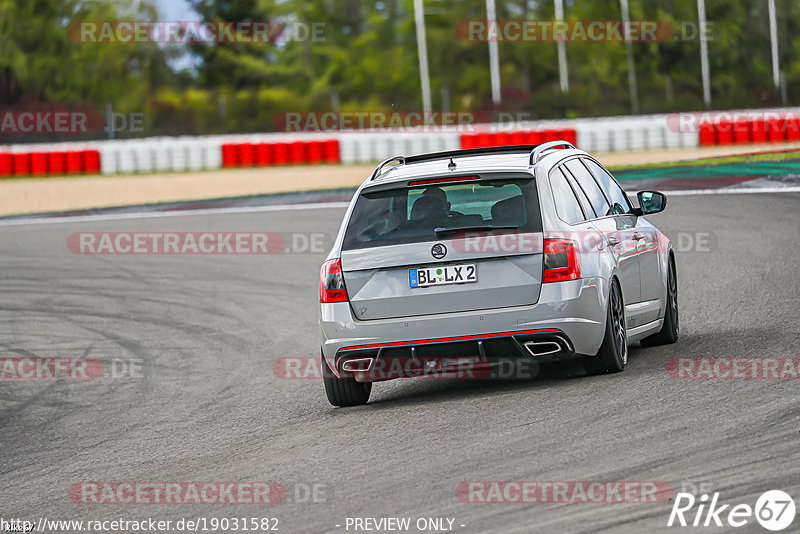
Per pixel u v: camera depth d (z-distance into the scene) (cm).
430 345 2628
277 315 4772
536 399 2566
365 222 2738
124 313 5109
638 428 2186
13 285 6022
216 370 3844
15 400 3612
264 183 10738
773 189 6938
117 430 3052
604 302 2672
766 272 4334
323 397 3141
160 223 8269
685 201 6850
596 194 2995
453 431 2358
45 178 12038
